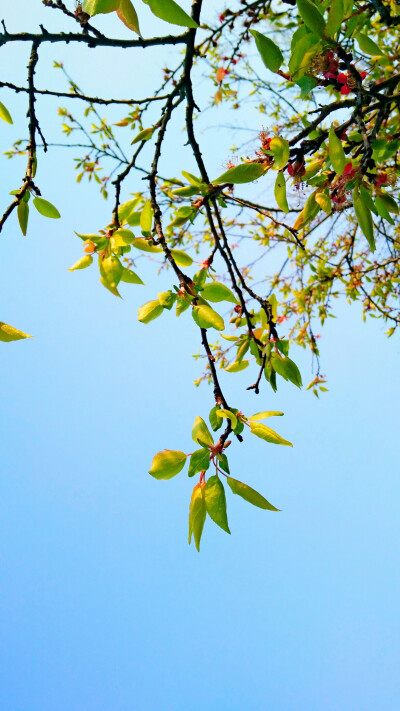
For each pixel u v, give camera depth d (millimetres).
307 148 1374
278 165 1296
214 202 1477
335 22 1260
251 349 1438
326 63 1311
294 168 1374
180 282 1354
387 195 1362
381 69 1648
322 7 1277
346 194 1395
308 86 1309
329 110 1357
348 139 1415
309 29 1274
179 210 1487
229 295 1363
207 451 1292
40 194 1363
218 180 1309
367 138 1341
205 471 1291
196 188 1459
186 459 1298
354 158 1393
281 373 1400
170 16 1135
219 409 1332
